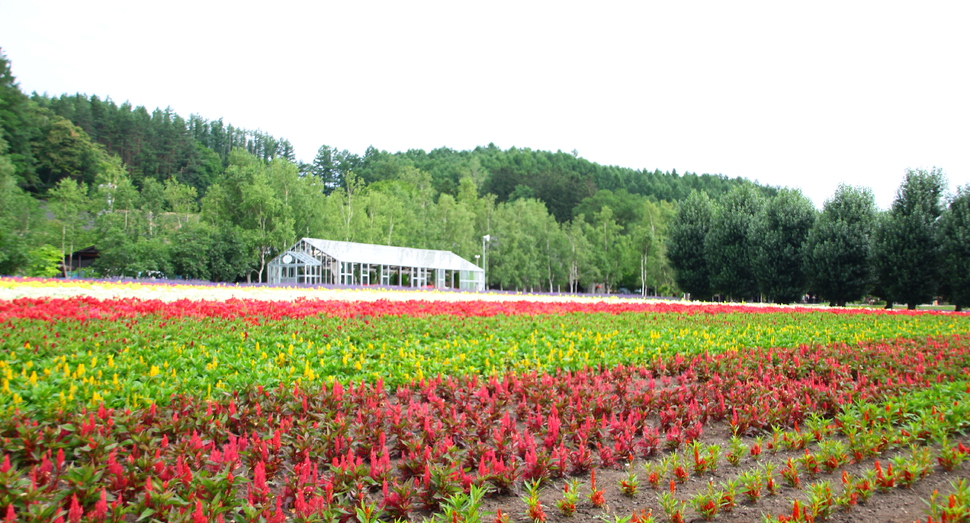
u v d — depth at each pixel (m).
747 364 11.68
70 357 9.52
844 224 44.06
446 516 5.22
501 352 11.72
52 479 5.59
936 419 8.35
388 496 5.55
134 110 144.75
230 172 65.25
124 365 9.02
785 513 5.87
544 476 6.50
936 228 38.56
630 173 179.62
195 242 52.16
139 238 52.84
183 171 125.00
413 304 20.41
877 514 5.88
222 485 5.24
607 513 5.86
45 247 50.19
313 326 14.12
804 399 9.28
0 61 80.06
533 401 8.80
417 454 6.44
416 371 9.96
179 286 29.31
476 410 8.12
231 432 7.20
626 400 8.99
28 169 83.88
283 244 63.62
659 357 12.10
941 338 16.25
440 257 62.81
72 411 6.69
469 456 6.70
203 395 7.73
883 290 42.03
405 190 108.06
